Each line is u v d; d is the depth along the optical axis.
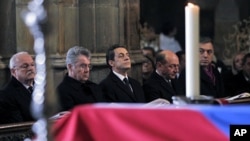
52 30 3.06
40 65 3.07
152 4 23.94
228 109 3.14
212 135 3.11
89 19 13.17
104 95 9.73
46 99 3.07
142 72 13.74
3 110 8.39
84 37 13.17
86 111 3.31
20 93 8.54
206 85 11.19
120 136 3.25
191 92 4.16
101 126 3.28
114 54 9.84
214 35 20.02
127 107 3.28
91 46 13.19
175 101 4.15
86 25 13.16
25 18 3.04
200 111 3.15
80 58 8.95
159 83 10.28
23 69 8.61
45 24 3.04
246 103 7.07
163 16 24.23
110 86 9.76
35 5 3.04
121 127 3.24
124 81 9.90
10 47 12.98
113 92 9.74
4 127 6.68
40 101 3.07
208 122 3.13
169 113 3.20
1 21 12.92
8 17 12.92
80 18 13.15
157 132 3.18
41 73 3.08
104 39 13.26
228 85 12.52
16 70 8.62
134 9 13.80
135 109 3.25
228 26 19.83
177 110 3.19
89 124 3.30
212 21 20.89
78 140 3.33
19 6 12.80
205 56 11.19
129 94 9.81
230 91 12.48
